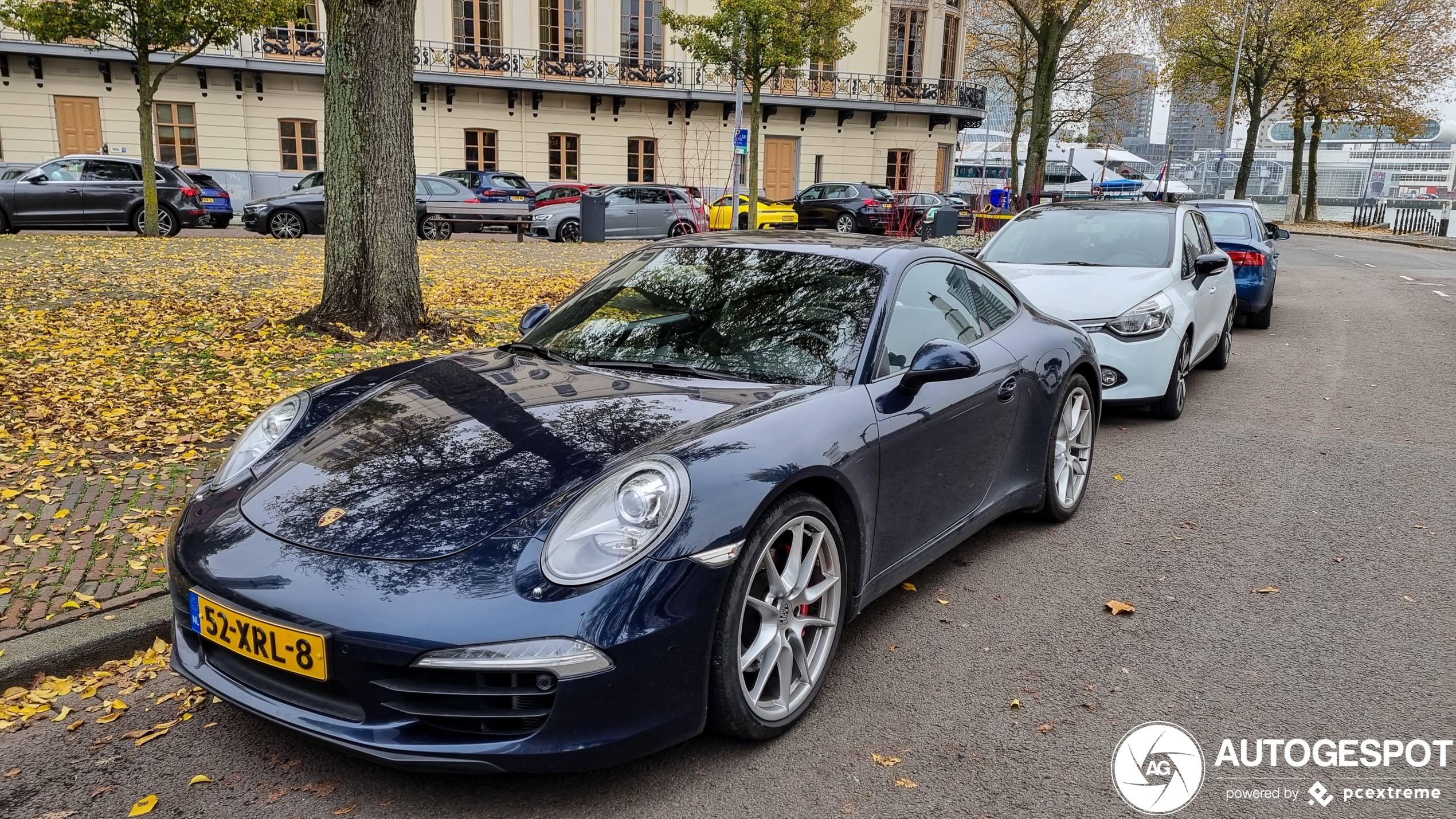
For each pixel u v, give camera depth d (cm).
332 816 235
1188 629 342
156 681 302
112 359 689
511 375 324
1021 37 3756
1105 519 459
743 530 245
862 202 2705
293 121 2875
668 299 360
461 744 224
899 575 329
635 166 3294
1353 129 5194
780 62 2109
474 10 3012
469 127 3070
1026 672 311
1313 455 570
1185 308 652
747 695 256
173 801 241
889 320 332
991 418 372
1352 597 370
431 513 242
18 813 236
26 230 1875
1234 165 6116
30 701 288
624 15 3184
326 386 339
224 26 1744
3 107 2612
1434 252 2634
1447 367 862
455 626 218
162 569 362
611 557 229
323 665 224
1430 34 3834
